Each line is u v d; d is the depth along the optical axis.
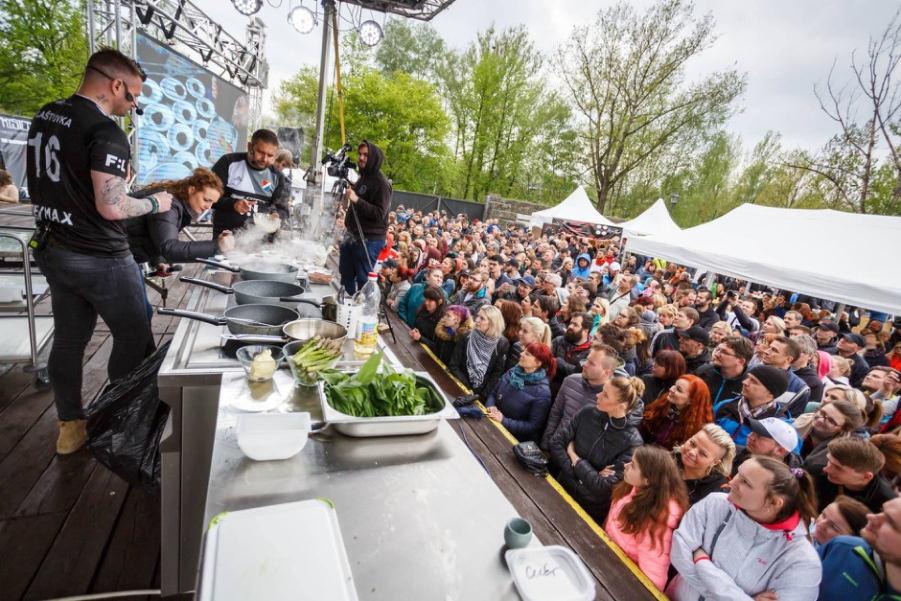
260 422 0.91
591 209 13.77
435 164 21.30
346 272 3.03
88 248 1.55
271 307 1.56
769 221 6.94
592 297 5.71
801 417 2.58
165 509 1.30
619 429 2.08
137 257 1.95
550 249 8.88
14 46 9.53
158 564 1.42
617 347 3.21
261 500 0.78
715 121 17.75
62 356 1.69
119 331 1.71
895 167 12.02
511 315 3.43
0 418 1.94
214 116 5.87
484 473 0.95
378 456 0.95
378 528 0.75
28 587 1.28
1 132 6.96
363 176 2.88
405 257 6.16
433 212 16.78
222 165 2.82
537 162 22.39
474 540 0.77
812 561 1.34
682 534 1.55
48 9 9.55
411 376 1.16
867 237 5.67
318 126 3.88
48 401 2.12
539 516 1.47
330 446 0.96
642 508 1.67
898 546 1.32
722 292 9.15
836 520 1.62
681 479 1.67
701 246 7.12
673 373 2.75
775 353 3.07
